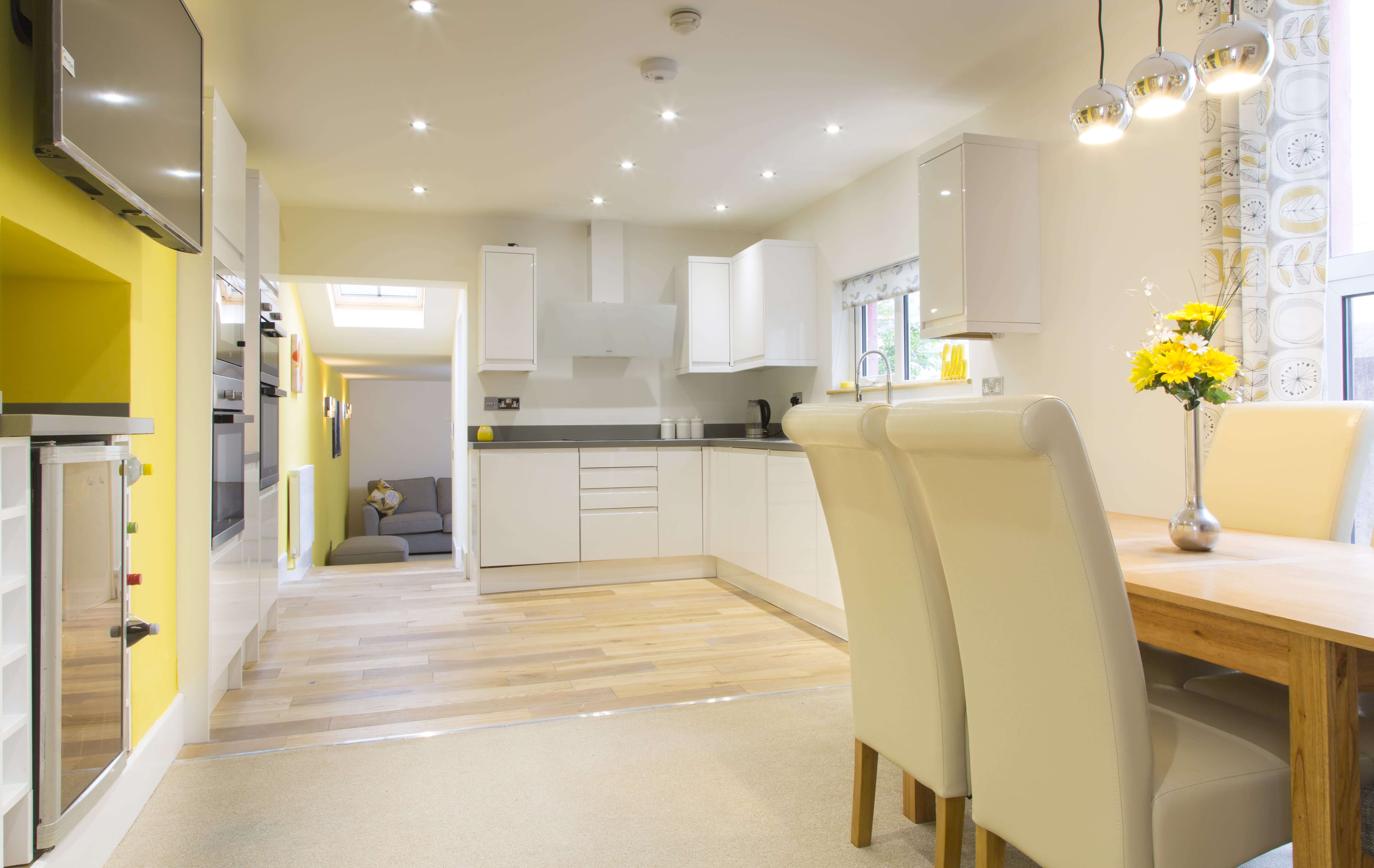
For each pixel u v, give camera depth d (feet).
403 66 10.13
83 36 4.97
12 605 4.29
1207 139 8.20
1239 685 5.51
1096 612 3.68
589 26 9.20
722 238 19.04
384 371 34.09
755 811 6.70
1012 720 4.28
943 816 4.99
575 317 17.11
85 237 6.00
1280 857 5.87
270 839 6.28
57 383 6.76
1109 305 9.62
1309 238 7.42
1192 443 5.81
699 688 9.85
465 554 18.28
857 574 5.61
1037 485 3.74
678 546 16.79
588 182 15.03
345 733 8.47
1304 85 7.46
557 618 13.58
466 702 9.41
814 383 16.75
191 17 7.30
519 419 17.84
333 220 16.70
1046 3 8.83
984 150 10.37
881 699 5.55
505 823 6.52
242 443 9.98
